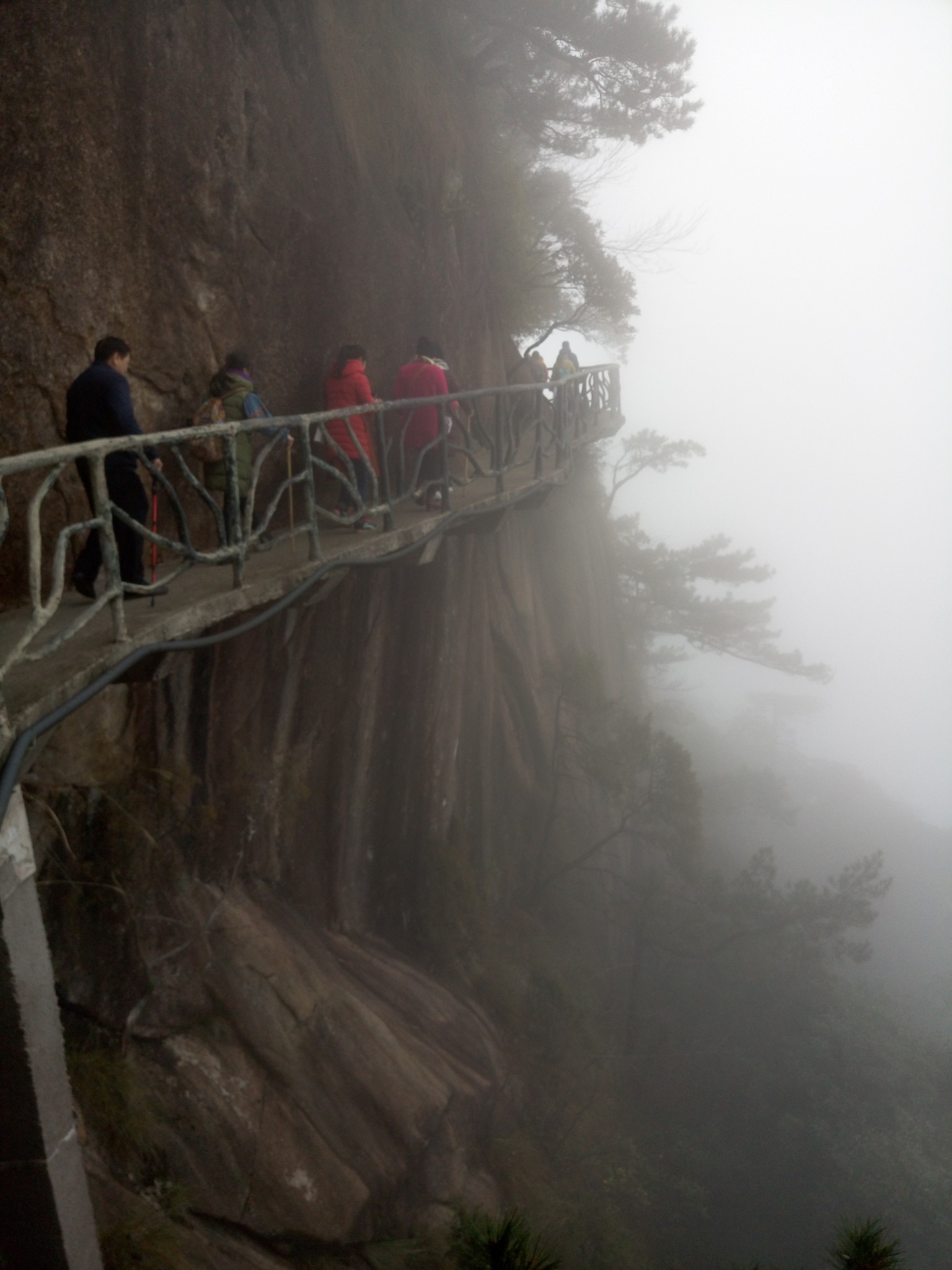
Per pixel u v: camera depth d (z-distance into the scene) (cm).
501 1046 1357
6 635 473
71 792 748
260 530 562
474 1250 240
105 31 650
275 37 858
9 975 347
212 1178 755
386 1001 1137
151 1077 765
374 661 1220
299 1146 842
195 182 746
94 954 742
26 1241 386
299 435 598
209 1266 669
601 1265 1138
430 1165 999
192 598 518
